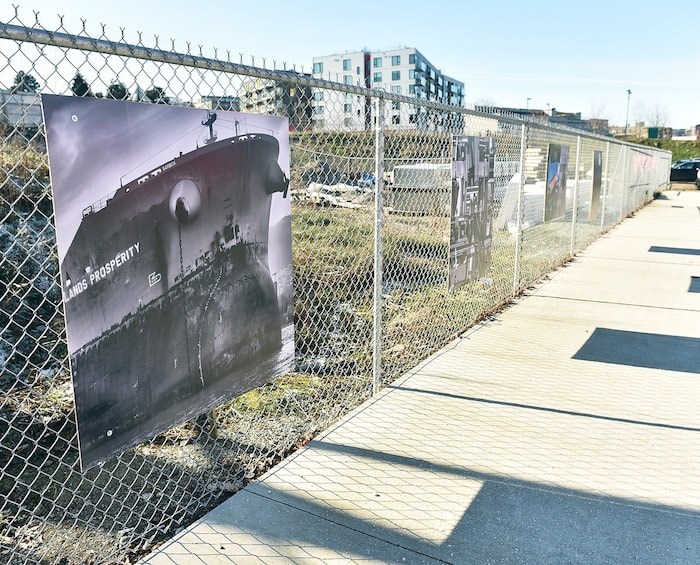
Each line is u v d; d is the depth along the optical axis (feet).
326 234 21.29
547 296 23.18
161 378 7.55
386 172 21.68
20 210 24.52
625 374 14.49
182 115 7.36
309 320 18.80
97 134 6.32
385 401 12.70
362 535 8.03
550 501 8.92
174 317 7.63
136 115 6.74
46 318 18.21
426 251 25.23
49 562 7.55
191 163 7.59
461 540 7.97
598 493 9.15
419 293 22.65
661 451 10.54
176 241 7.49
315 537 7.97
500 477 9.58
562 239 34.37
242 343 8.92
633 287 24.91
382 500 8.87
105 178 6.45
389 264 24.72
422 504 8.79
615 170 46.91
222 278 8.36
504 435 11.09
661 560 7.65
